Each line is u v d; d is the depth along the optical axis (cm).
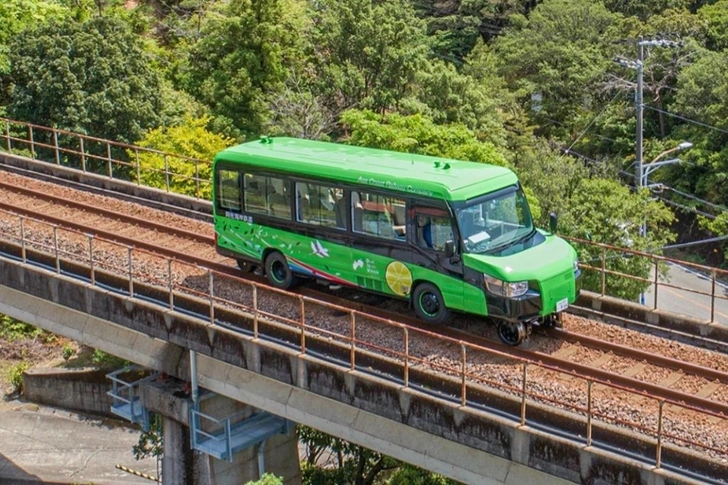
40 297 2328
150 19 5838
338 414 1823
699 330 1950
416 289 1909
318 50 5134
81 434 3441
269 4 4834
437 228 1848
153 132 3769
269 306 2075
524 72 6028
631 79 5688
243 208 2167
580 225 3541
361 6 5075
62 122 4100
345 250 1997
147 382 2189
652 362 1798
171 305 2072
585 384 1698
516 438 1580
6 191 2944
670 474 1434
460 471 1669
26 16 5034
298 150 2141
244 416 2161
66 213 2753
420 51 5056
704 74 5212
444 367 1702
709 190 5094
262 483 1903
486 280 1792
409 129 3581
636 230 3628
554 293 1823
